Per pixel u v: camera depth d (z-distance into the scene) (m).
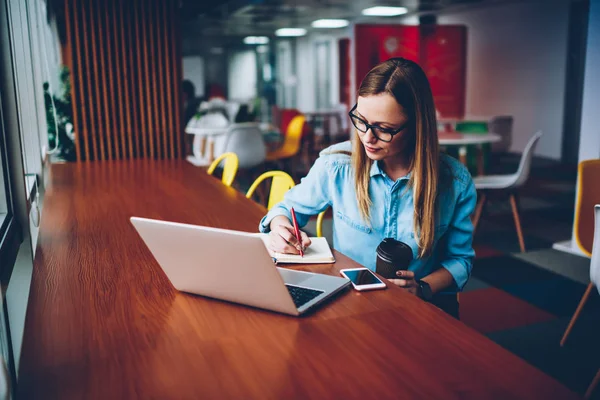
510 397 0.93
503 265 4.10
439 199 1.71
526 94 9.96
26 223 2.09
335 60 15.56
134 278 1.58
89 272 1.64
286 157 6.76
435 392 0.95
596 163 3.04
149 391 0.97
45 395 0.96
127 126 4.41
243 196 2.83
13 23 2.75
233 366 1.06
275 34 15.93
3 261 1.67
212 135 6.70
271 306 1.30
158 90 4.47
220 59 18.00
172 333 1.21
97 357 1.10
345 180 1.81
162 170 3.74
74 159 4.43
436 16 11.49
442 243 1.82
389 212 1.75
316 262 1.66
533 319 3.14
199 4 6.80
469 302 3.39
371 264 1.84
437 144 1.62
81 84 4.19
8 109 2.03
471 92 11.57
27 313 1.33
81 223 2.27
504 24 10.36
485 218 5.52
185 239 1.30
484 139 5.40
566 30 8.92
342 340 1.16
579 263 4.14
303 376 1.01
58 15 6.90
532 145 4.20
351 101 9.28
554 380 0.99
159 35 4.37
